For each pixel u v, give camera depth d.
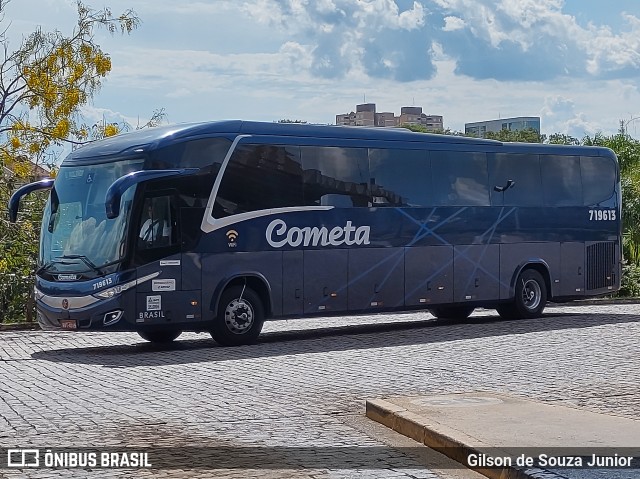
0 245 29.23
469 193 25.22
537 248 26.67
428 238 24.28
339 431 11.16
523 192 26.41
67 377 16.17
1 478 8.84
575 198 27.58
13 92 31.64
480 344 19.95
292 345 20.77
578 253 27.59
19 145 30.72
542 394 13.46
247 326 21.17
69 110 31.39
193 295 20.39
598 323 24.72
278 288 21.61
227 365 17.38
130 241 19.73
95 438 10.70
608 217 28.34
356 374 15.80
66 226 20.73
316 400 13.30
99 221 20.23
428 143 24.48
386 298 23.48
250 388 14.48
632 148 45.69
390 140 23.78
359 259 22.97
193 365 17.50
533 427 10.41
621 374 15.40
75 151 21.62
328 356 18.41
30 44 31.70
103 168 20.66
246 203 21.19
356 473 9.02
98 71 31.98
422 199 24.23
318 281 22.25
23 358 19.50
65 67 31.83
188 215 20.38
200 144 20.67
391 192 23.64
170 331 22.70
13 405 13.04
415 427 10.66
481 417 11.01
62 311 20.12
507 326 24.17
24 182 30.53
